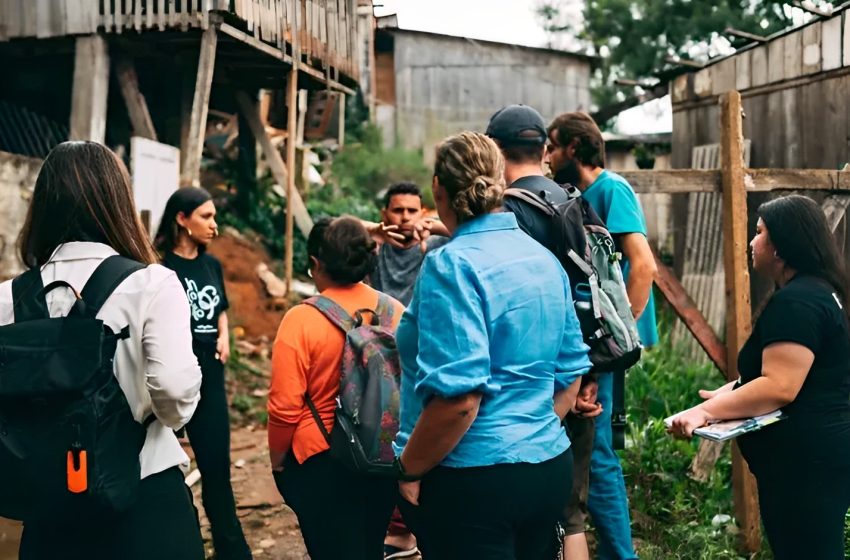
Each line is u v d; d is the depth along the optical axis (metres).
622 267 3.51
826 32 7.40
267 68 10.92
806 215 2.71
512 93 24.11
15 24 9.12
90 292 2.04
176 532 2.16
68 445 1.91
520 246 2.24
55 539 2.08
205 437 3.75
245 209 12.27
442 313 2.04
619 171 4.31
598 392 3.39
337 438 2.81
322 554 2.99
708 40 22.91
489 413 2.11
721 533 4.16
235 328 9.62
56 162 2.15
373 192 18.94
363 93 21.77
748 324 4.30
